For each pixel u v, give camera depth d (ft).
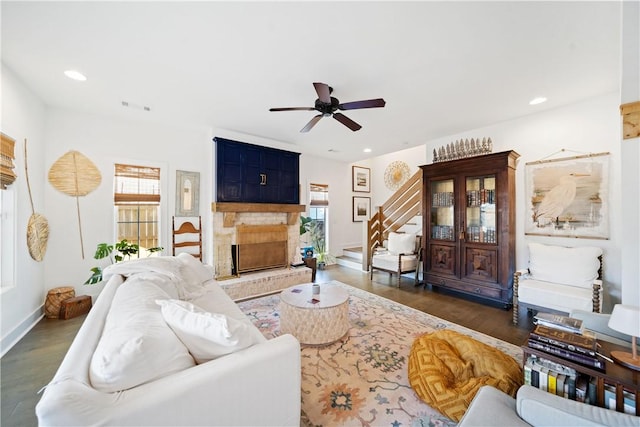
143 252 12.46
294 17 5.71
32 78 8.32
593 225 9.86
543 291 8.98
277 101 10.05
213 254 13.34
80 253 11.10
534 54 7.03
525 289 9.43
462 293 13.43
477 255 12.04
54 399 2.54
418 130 13.34
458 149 13.84
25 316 8.87
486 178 11.94
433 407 5.41
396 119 11.79
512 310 11.09
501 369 5.67
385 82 8.55
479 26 5.99
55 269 10.61
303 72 7.96
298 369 4.32
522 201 11.70
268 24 5.93
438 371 5.83
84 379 2.99
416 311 10.93
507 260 11.04
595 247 9.59
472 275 12.19
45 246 10.11
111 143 11.77
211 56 7.16
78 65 7.59
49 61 7.39
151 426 2.94
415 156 21.79
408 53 7.02
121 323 3.95
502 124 12.25
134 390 3.07
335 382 6.28
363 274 17.62
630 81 5.10
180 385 3.23
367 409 5.45
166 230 13.01
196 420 3.28
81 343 3.68
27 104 8.90
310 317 7.88
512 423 3.56
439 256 13.51
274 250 15.19
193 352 4.03
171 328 4.22
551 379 4.47
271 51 6.93
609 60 7.29
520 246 11.75
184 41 6.52
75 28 6.02
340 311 8.18
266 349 4.05
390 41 6.53
